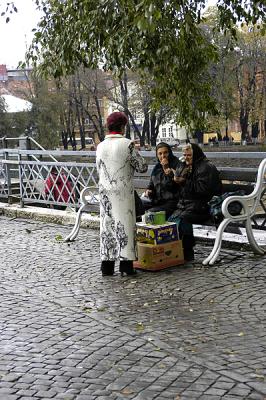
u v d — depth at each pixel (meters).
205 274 6.47
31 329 4.96
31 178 11.34
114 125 6.64
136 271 6.79
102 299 5.78
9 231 9.82
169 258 6.81
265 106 44.81
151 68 8.01
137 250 6.66
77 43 8.09
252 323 4.90
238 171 7.50
